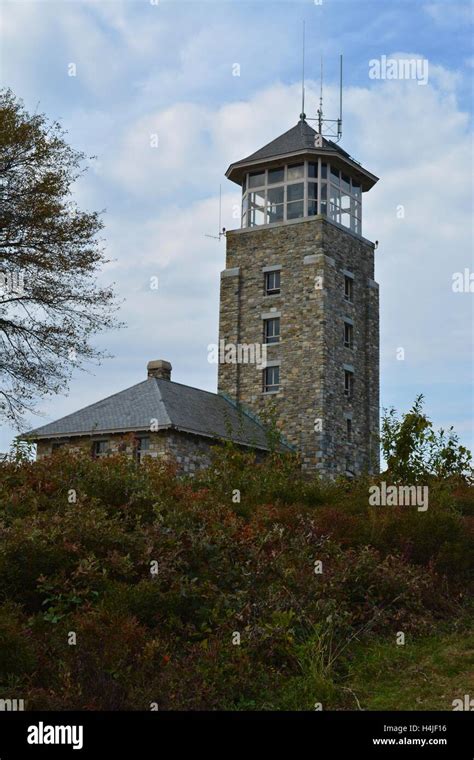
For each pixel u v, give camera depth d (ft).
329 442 118.73
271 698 31.53
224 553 40.09
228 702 30.68
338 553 44.45
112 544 38.32
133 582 37.04
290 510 50.67
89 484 45.57
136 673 29.78
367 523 49.14
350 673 34.71
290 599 37.58
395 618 40.47
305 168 128.88
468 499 61.93
